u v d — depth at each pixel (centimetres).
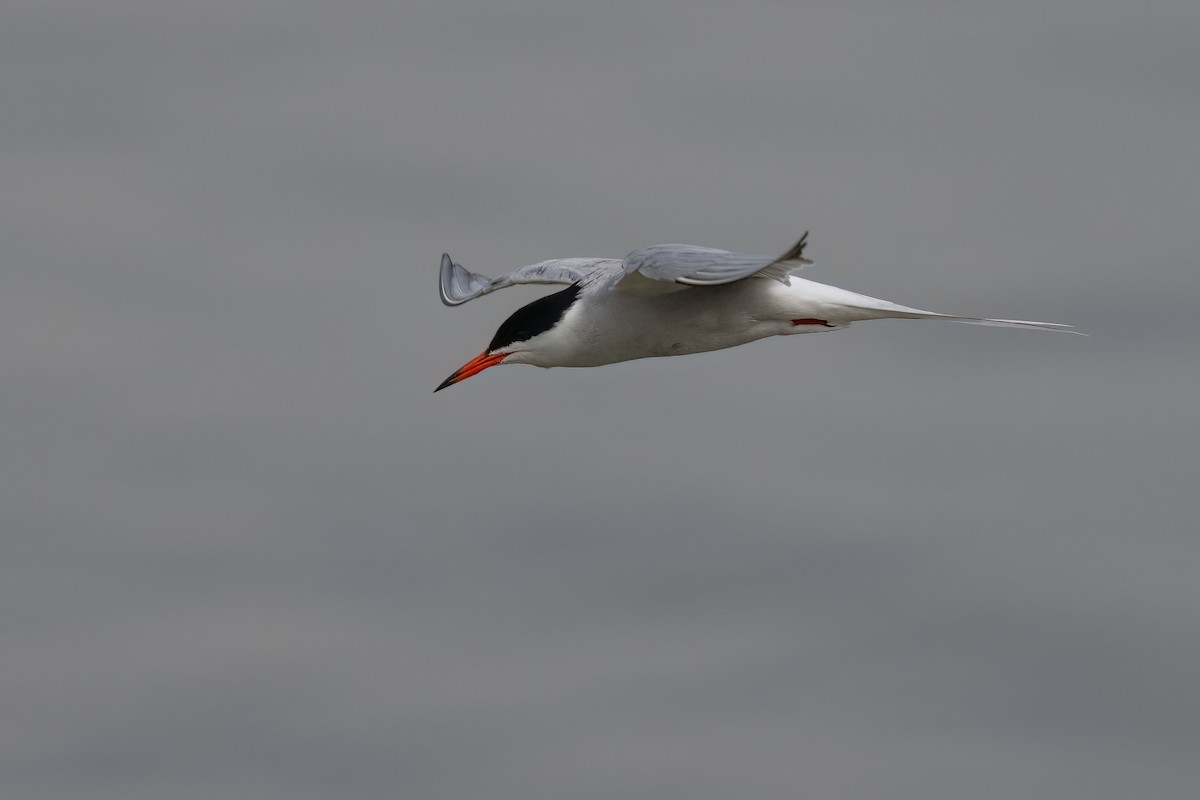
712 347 1598
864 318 1548
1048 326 1505
